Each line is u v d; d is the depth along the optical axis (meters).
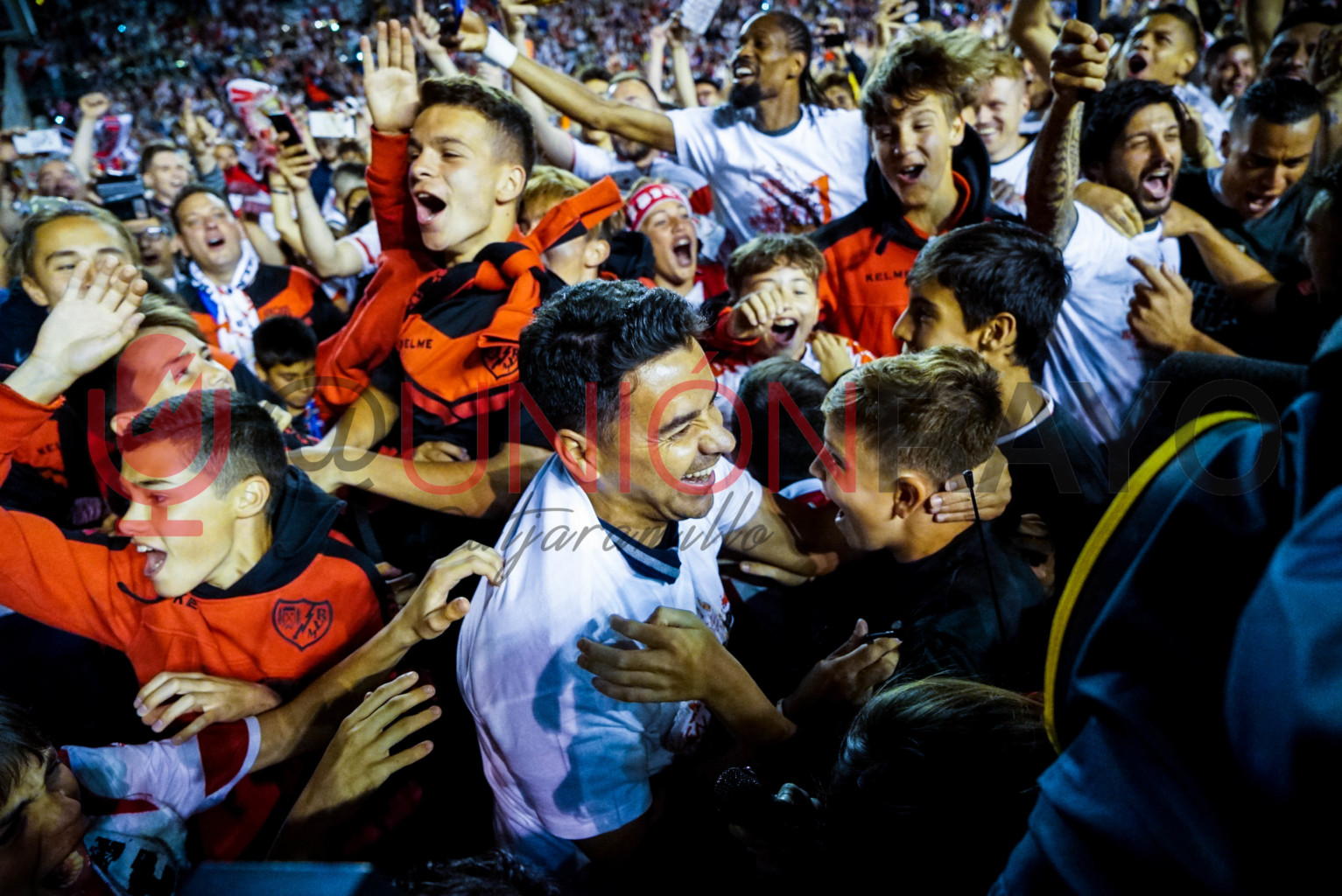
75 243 2.06
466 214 1.90
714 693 1.11
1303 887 0.42
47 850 0.95
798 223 2.92
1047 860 0.56
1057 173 2.10
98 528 1.86
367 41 1.94
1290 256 2.48
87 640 1.58
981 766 0.80
